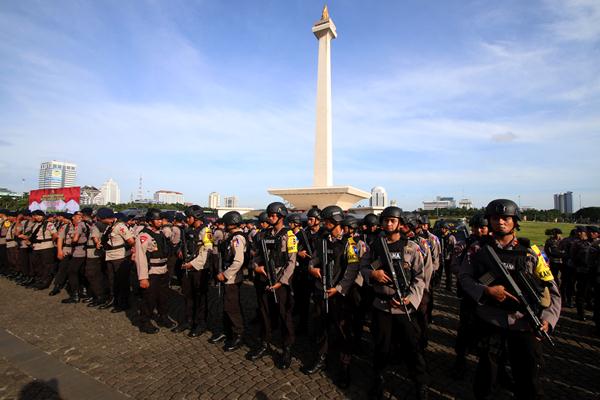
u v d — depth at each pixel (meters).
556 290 2.88
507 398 3.83
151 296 5.93
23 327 6.10
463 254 4.70
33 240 9.34
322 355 4.45
